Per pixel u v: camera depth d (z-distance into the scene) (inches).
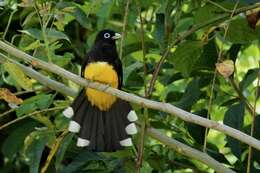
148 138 466.6
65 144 406.0
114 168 422.6
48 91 403.9
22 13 453.7
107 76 387.2
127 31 475.8
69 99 423.8
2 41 377.1
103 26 533.0
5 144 454.0
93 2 438.9
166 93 477.7
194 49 417.1
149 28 512.1
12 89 487.2
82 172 424.2
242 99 435.8
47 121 402.0
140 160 374.6
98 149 380.5
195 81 427.8
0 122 518.9
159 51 464.8
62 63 403.5
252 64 603.8
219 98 476.7
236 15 406.6
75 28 567.5
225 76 350.6
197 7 458.0
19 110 398.3
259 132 416.2
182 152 373.7
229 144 407.5
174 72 477.1
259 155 415.5
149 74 484.7
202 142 422.9
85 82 346.6
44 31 354.6
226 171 364.8
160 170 442.3
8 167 549.6
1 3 452.4
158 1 463.8
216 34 422.9
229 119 401.7
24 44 407.8
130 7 466.0
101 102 378.0
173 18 474.9
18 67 356.5
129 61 484.1
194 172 452.1
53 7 445.7
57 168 407.5
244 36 426.6
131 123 383.6
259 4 392.5
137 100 335.9
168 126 456.8
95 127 382.6
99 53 394.9
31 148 417.4
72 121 380.5
